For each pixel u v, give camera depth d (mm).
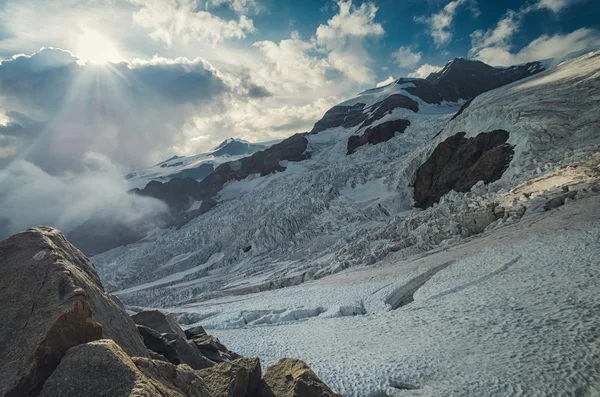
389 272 27484
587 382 9148
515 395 9242
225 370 7066
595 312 12219
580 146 38938
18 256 6164
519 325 12992
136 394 4020
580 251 17922
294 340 18062
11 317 5090
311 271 38812
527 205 28625
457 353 12086
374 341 15305
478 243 26641
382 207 60062
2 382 4367
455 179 53281
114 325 6605
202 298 43344
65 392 4152
